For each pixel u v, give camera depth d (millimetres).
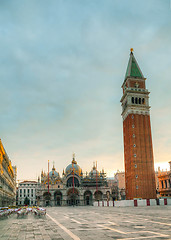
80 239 19859
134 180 114438
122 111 139250
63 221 36094
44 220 38844
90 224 30562
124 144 131000
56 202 166750
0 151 78188
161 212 46844
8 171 111562
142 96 130500
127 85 134125
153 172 117500
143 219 34062
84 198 168000
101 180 179625
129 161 120375
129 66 137250
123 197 180375
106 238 19922
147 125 124875
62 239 20172
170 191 136500
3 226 30719
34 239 20438
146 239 18844
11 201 140000
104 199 165625
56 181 169625
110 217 40188
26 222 35781
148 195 113312
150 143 122188
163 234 20953
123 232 22734
